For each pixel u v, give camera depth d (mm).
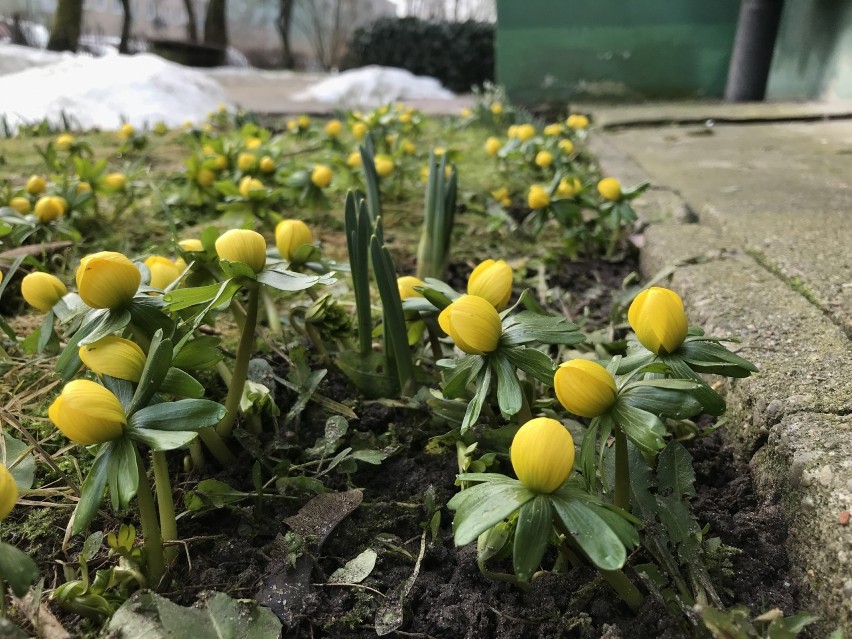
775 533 233
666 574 214
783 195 598
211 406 190
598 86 1501
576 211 500
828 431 238
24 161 871
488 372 215
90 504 179
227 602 204
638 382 194
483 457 256
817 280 372
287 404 315
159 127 1119
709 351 205
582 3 1452
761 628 189
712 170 734
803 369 280
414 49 2338
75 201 530
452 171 412
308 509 249
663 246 464
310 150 925
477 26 2322
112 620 196
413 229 600
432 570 233
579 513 169
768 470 251
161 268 271
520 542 166
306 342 369
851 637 191
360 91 1918
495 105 1177
